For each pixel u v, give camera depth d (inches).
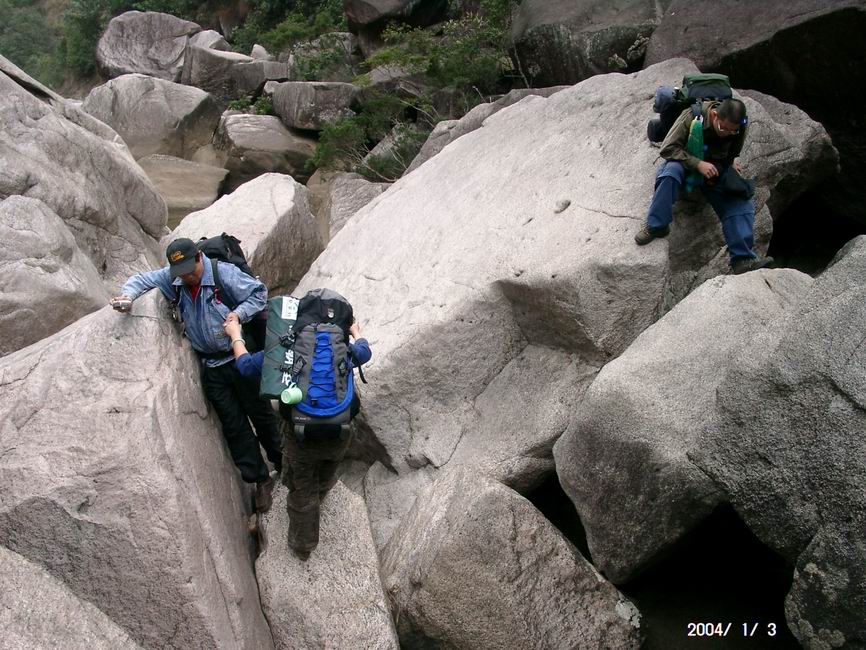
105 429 133.7
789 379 134.6
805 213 308.3
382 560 177.5
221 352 161.2
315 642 152.1
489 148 279.3
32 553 127.9
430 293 221.6
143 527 129.3
